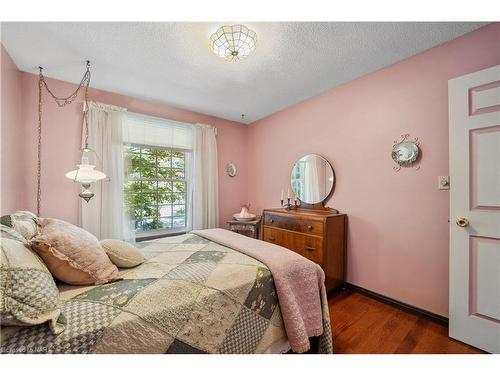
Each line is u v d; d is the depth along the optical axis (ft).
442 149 5.77
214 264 4.36
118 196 8.44
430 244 5.99
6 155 5.95
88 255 3.55
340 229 7.66
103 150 8.18
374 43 5.73
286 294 4.03
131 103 9.09
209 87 8.23
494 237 4.66
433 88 5.92
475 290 4.91
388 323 5.79
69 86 7.79
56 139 7.52
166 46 5.83
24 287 2.44
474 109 4.92
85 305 2.87
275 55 6.23
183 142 10.57
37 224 4.37
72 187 7.80
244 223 10.44
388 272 6.83
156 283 3.50
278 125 10.85
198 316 3.20
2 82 5.74
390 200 6.79
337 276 7.52
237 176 12.51
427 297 6.03
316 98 9.00
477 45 5.23
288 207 9.40
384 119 6.91
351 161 7.82
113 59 6.40
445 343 5.02
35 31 5.20
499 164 4.64
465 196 5.02
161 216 10.18
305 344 3.91
